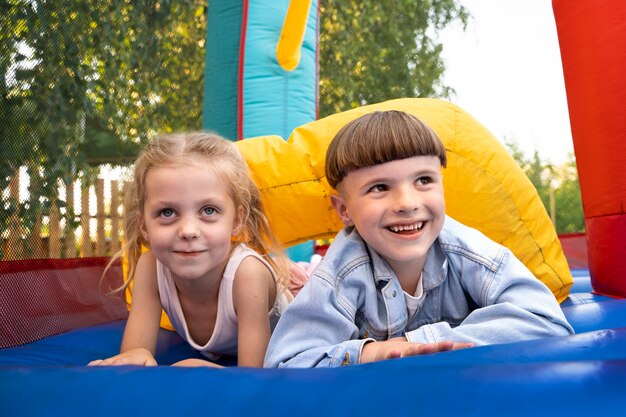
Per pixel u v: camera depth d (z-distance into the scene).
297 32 2.96
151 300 1.76
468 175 1.95
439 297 1.56
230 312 1.68
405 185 1.37
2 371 1.12
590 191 2.16
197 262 1.52
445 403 0.73
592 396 0.68
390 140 1.36
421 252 1.39
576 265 4.09
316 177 2.02
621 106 2.04
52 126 2.56
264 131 3.13
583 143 2.18
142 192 1.59
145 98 3.71
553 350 0.93
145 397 0.90
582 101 2.17
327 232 2.11
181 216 1.52
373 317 1.47
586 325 1.56
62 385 0.99
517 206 1.99
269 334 1.69
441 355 0.97
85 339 1.91
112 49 3.27
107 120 3.08
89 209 2.78
